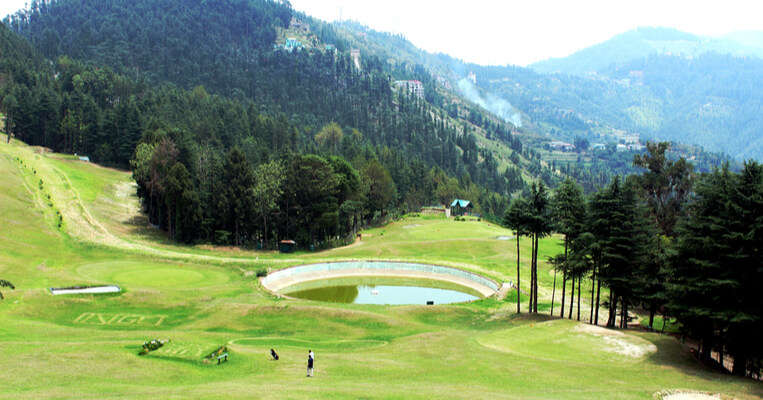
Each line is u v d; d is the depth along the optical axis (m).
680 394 34.84
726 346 49.03
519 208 72.06
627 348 49.62
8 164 130.38
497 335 55.62
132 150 181.75
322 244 136.88
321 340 57.56
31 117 187.12
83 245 98.88
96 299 68.38
